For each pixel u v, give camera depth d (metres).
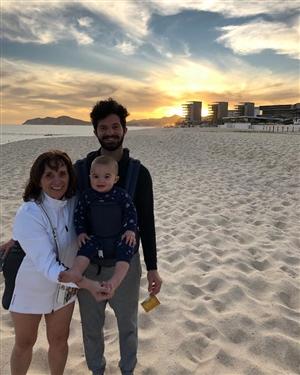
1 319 4.10
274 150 19.34
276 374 3.20
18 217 2.51
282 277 4.95
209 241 6.44
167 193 10.45
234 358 3.39
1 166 16.88
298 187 10.59
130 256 2.55
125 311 2.91
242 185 11.25
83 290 2.86
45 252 2.45
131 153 21.20
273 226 7.26
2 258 2.68
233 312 4.12
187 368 3.29
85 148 24.78
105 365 3.09
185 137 33.22
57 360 2.90
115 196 2.61
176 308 4.24
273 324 3.91
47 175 2.53
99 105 2.77
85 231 2.62
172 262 5.63
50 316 2.74
